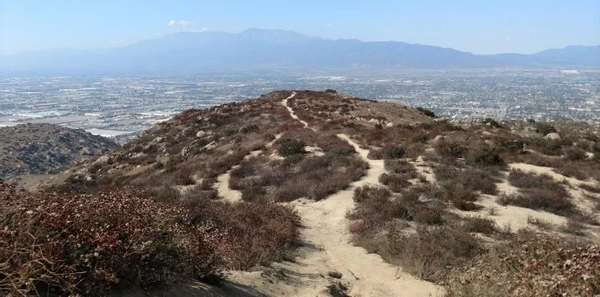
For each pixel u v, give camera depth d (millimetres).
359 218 15242
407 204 15789
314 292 8406
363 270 10891
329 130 37094
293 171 24078
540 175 20453
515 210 15906
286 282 8875
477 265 8523
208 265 7164
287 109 53219
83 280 4977
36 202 5379
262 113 50812
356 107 55250
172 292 6102
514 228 13656
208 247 7473
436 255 10633
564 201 16625
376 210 15547
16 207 4930
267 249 10453
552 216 15562
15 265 4488
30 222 4727
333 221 15766
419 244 11203
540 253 7621
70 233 5148
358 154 27469
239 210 14102
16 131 78188
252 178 23172
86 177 34875
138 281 5570
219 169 26141
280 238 11859
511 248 10031
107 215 5844
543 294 5566
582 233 13766
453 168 21297
